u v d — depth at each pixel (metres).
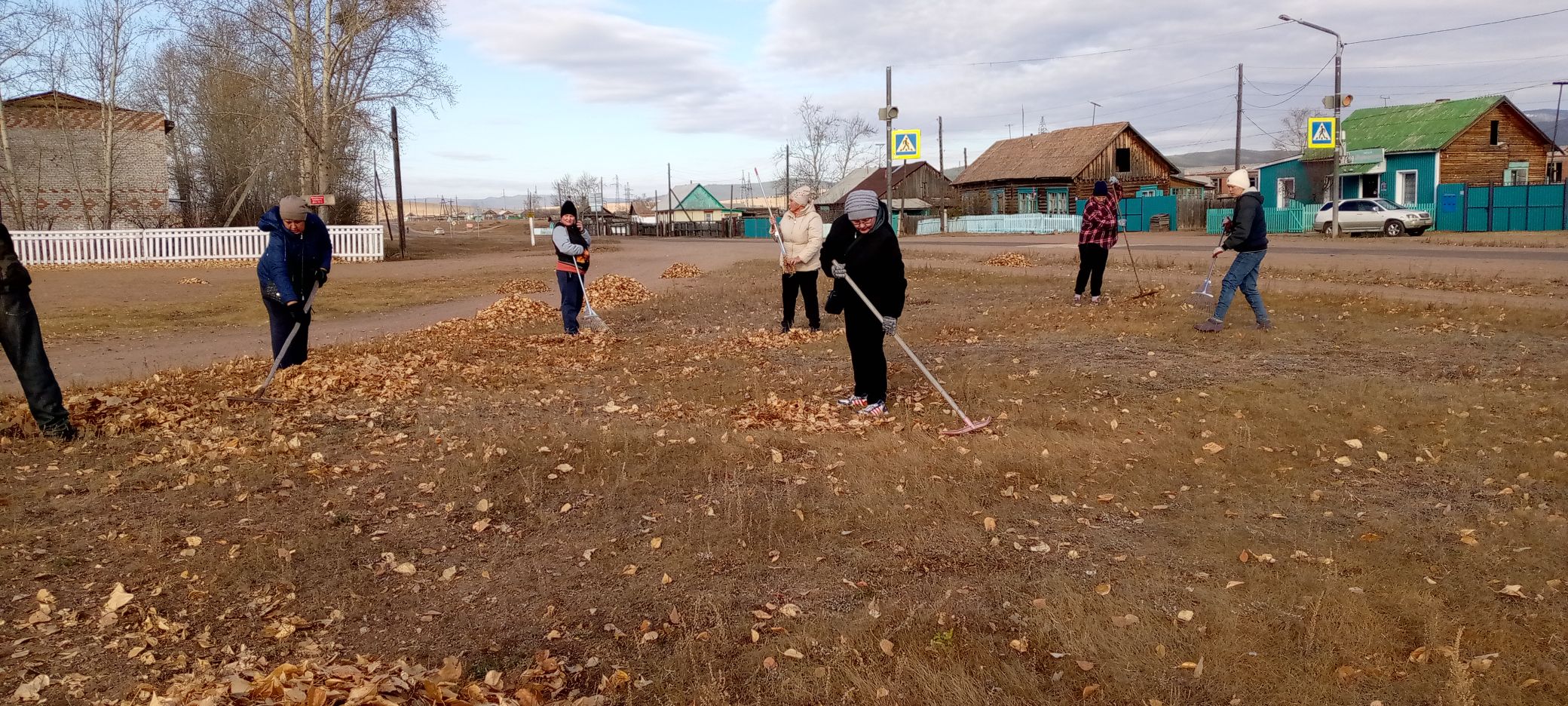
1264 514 4.70
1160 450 5.77
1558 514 4.54
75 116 35.44
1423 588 3.77
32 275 23.86
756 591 3.92
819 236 10.71
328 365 8.37
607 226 85.00
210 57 31.53
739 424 6.55
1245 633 3.44
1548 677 3.12
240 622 3.67
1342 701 3.02
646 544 4.42
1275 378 7.50
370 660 3.38
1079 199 52.12
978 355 9.02
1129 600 3.71
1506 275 15.09
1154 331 9.84
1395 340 9.08
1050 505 4.90
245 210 40.69
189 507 4.82
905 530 4.55
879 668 3.28
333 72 32.28
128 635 3.53
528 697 3.07
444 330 12.16
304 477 5.30
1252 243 9.49
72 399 6.92
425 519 4.75
